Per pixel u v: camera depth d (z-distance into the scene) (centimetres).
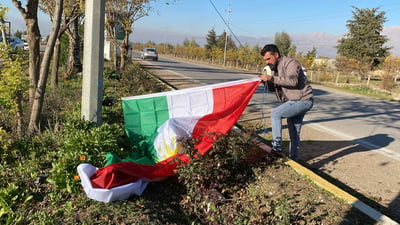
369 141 727
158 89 1176
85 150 431
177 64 3612
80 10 1046
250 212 384
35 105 552
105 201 351
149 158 474
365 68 2705
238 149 443
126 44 1788
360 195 438
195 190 409
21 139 505
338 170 525
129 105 536
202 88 497
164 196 412
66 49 1773
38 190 373
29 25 594
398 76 2372
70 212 327
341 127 870
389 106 1394
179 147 435
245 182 454
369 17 3803
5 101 551
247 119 866
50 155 467
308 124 888
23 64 599
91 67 547
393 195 444
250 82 482
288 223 355
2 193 340
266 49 480
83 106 563
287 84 464
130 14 1711
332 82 2812
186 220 371
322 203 391
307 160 566
